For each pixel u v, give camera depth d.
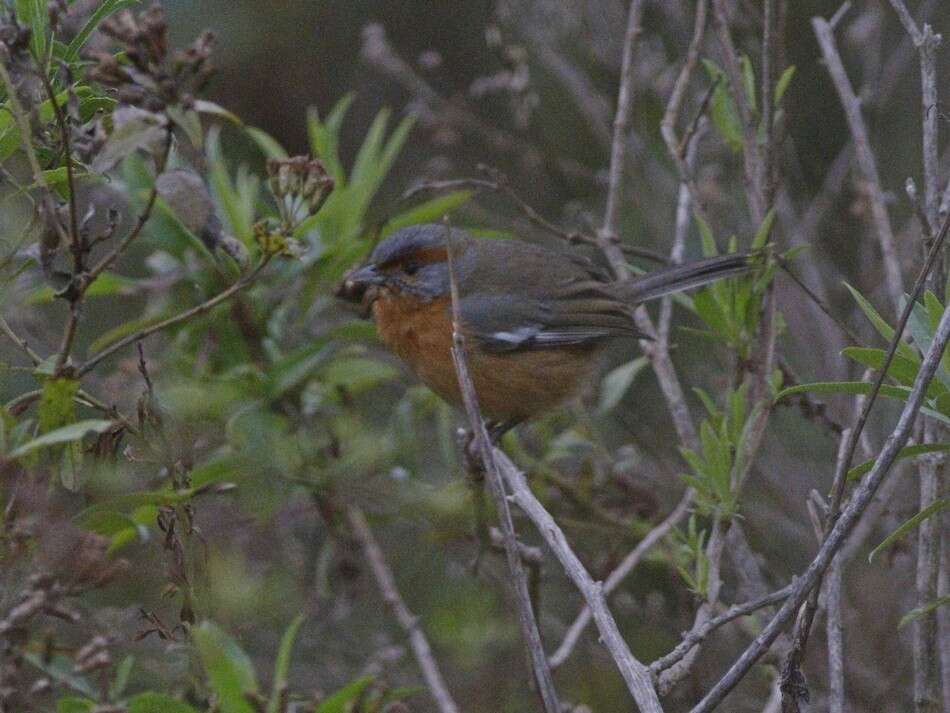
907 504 10.89
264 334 10.96
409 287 10.88
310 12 16.23
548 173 15.12
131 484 8.47
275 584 11.08
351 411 11.30
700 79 13.62
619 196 10.52
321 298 11.56
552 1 14.69
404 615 10.62
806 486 12.95
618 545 11.59
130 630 8.96
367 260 10.95
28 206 8.56
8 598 5.92
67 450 6.40
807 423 13.86
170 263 10.66
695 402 14.20
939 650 7.90
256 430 10.13
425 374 11.14
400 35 16.70
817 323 12.53
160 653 9.07
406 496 11.11
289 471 10.71
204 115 14.17
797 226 13.26
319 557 11.89
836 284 13.48
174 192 6.05
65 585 5.96
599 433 13.05
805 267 12.87
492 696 12.18
